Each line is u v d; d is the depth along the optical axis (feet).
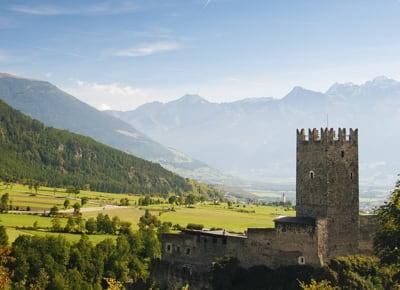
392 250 276.62
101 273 565.12
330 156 435.12
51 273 529.86
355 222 441.27
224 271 450.71
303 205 448.65
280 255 429.38
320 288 319.06
